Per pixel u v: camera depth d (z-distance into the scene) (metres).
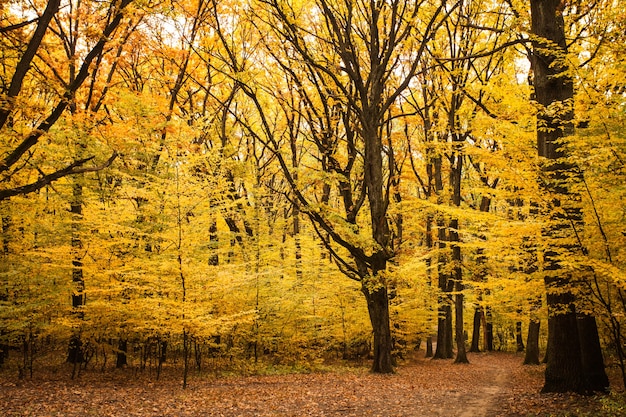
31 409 8.59
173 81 17.92
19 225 12.66
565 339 9.07
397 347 19.94
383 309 15.20
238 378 13.95
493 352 28.94
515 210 10.28
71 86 7.95
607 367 13.25
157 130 14.09
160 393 10.87
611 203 7.33
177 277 12.36
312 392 11.16
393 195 21.55
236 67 14.37
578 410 7.40
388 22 16.39
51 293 11.34
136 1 8.17
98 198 14.02
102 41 7.98
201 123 14.88
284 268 18.61
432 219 21.23
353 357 21.41
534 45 9.87
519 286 9.72
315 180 14.98
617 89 8.17
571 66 8.02
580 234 7.80
